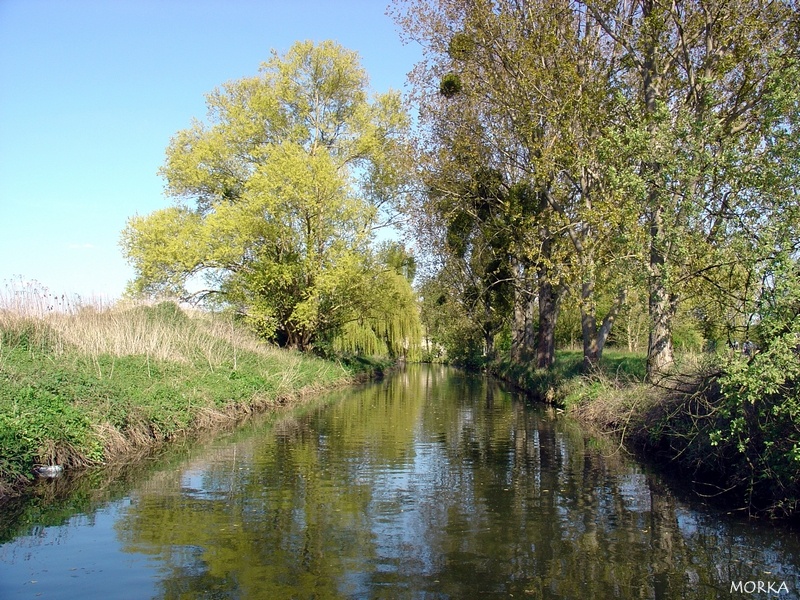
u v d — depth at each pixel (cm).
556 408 2047
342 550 696
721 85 1452
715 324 1028
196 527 773
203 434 1455
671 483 1005
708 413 967
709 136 1016
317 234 2739
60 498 891
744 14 1384
